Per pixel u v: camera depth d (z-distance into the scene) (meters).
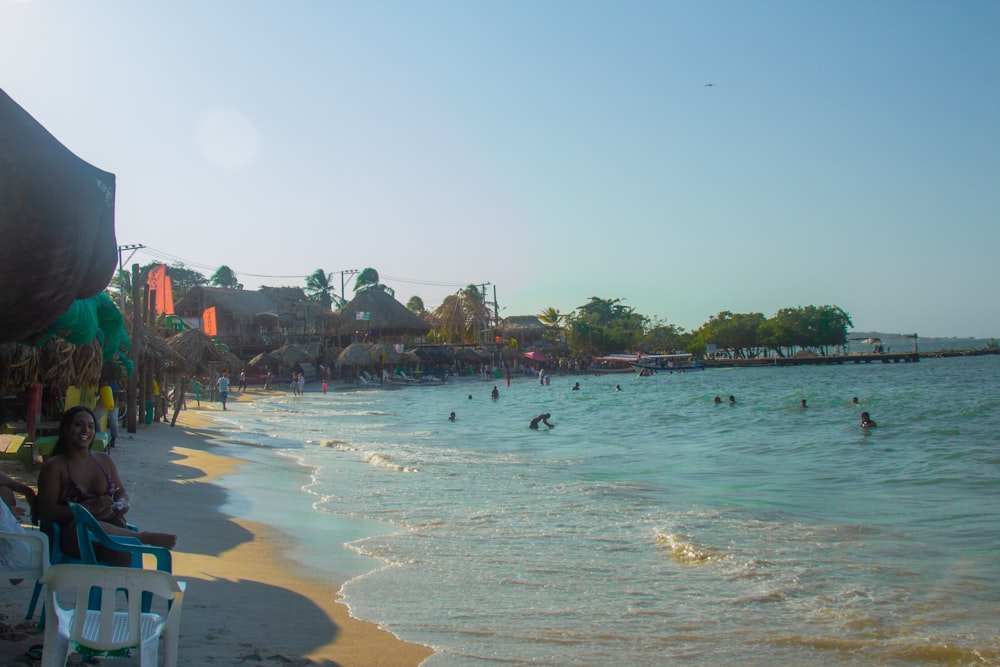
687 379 76.25
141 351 19.81
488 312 95.12
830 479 15.17
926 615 6.58
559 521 10.64
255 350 67.62
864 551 8.86
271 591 6.87
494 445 22.81
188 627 5.52
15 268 3.70
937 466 16.58
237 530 9.58
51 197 3.73
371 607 6.61
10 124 3.64
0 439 10.74
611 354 123.19
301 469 16.12
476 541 9.41
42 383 9.35
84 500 5.30
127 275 35.97
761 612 6.68
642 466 17.33
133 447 16.81
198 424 26.80
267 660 4.96
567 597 7.10
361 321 76.00
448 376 81.12
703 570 8.08
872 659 5.62
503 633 6.05
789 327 124.69
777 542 9.32
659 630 6.21
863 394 42.66
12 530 5.07
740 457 19.28
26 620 5.04
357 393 58.88
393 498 12.52
